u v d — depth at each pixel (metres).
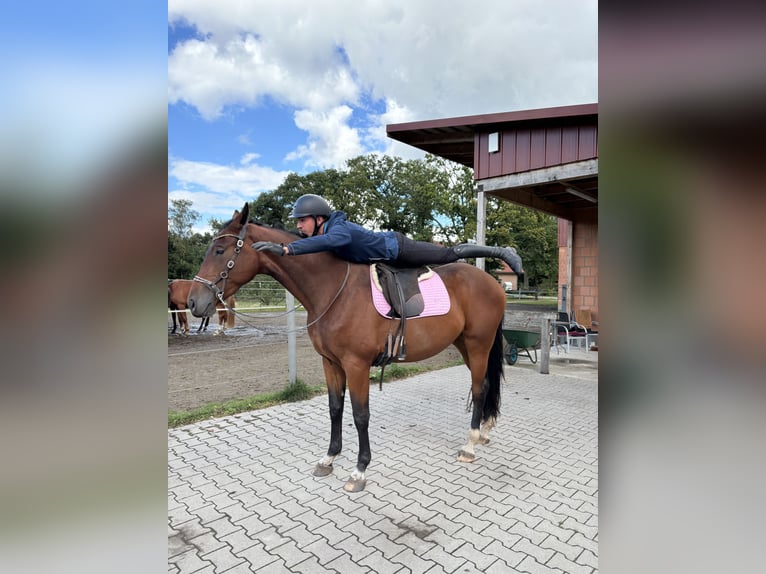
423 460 3.43
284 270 2.91
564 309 10.08
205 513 2.64
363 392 2.94
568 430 4.16
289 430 4.09
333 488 2.96
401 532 2.45
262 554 2.25
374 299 2.90
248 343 9.42
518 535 2.41
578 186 7.27
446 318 3.23
